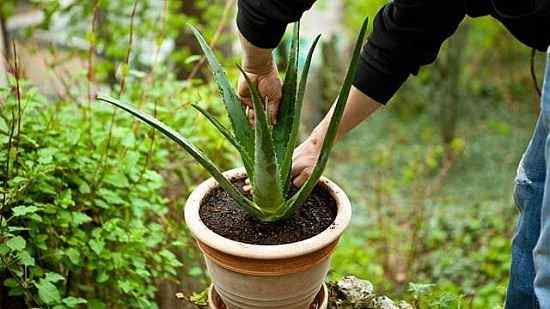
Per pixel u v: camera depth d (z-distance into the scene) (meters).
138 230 1.55
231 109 1.14
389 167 4.46
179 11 3.11
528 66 5.34
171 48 3.14
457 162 4.47
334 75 4.36
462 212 3.65
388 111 5.34
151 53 2.77
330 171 4.45
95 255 1.51
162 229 1.75
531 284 1.12
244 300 1.11
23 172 1.41
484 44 5.19
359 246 3.01
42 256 1.45
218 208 1.17
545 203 0.84
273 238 1.10
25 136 1.46
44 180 1.47
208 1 3.12
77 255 1.42
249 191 1.20
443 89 4.82
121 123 1.78
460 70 5.01
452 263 2.91
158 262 1.70
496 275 2.76
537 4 1.01
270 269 1.04
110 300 1.64
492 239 3.23
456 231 3.36
